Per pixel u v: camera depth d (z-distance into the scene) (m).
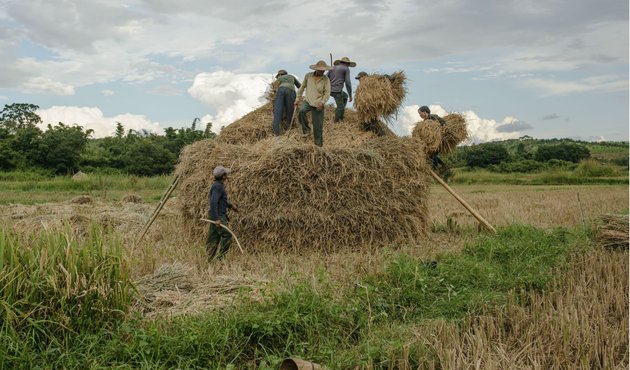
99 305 5.10
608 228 10.61
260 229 9.75
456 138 11.27
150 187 27.97
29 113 61.56
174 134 42.34
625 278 7.39
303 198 9.85
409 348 4.75
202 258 8.62
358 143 11.04
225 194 8.91
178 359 4.53
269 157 9.72
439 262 7.76
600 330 5.32
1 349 4.31
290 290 5.88
